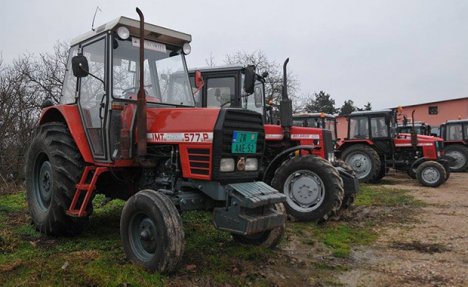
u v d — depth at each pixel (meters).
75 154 4.64
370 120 12.38
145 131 4.05
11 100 10.08
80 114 4.75
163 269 3.54
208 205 4.11
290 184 6.28
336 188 5.95
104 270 3.64
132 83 4.54
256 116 4.26
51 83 15.64
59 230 4.69
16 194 7.90
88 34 4.80
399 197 8.88
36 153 5.09
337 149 12.48
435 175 11.03
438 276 3.96
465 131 17.09
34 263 3.80
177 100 4.90
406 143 12.13
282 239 4.80
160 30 4.66
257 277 3.75
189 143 3.95
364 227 5.99
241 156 4.05
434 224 6.21
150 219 3.70
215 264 3.94
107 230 5.13
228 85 7.16
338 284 3.74
